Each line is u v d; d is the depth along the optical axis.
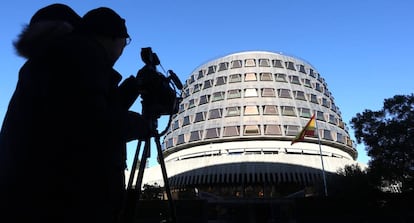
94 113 1.52
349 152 90.50
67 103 1.50
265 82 89.19
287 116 83.19
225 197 65.19
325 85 101.69
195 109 90.19
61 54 1.55
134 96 2.02
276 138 79.44
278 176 65.19
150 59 2.10
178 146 86.38
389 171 37.19
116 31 1.84
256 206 63.41
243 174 65.81
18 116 1.54
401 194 37.97
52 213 1.44
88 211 1.49
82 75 1.54
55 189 1.45
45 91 1.51
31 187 1.44
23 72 1.61
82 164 1.49
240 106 85.00
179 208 44.91
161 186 64.25
